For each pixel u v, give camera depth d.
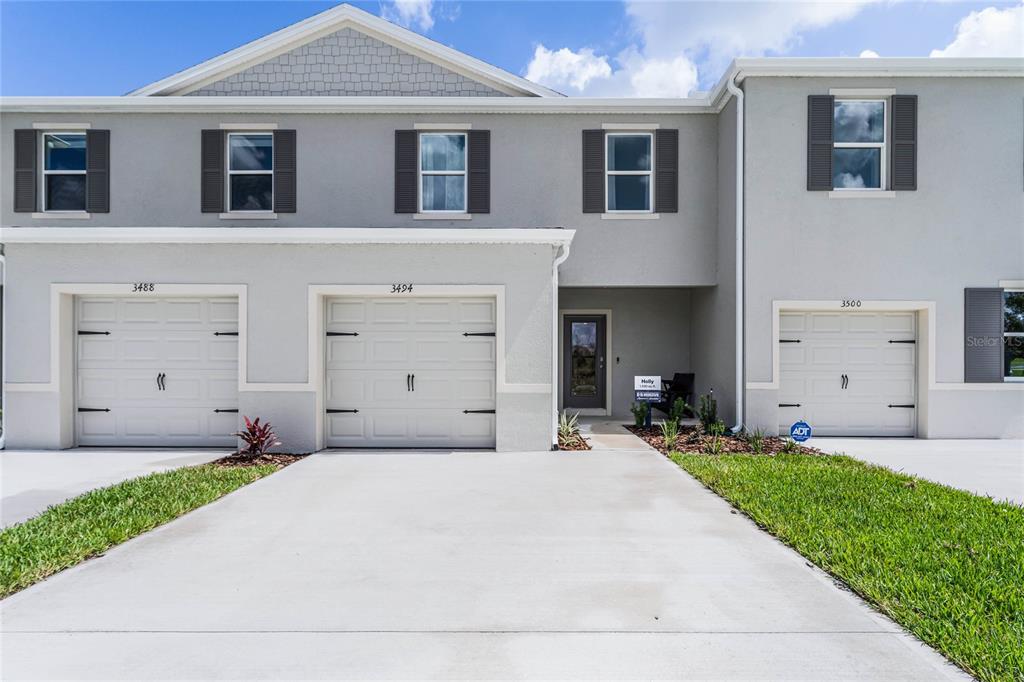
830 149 10.19
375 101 11.27
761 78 10.20
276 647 3.20
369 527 5.23
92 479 7.12
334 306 9.28
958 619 3.32
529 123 11.49
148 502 5.85
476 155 11.44
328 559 4.46
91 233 8.92
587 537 4.96
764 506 5.62
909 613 3.42
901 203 10.20
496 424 9.02
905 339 10.48
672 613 3.57
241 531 5.12
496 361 9.06
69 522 5.19
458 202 11.66
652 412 13.25
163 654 3.12
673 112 11.45
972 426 10.19
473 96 12.42
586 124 11.48
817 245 10.22
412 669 2.99
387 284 9.03
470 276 9.02
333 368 9.29
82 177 11.55
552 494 6.38
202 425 9.33
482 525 5.29
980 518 5.27
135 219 11.41
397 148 11.42
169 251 9.05
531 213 11.48
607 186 11.67
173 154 11.43
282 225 11.42
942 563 4.13
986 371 10.21
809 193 10.22
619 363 13.30
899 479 6.83
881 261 10.22
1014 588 3.68
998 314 10.23
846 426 10.49
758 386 10.16
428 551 4.64
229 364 9.30
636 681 2.88
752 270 10.20
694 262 11.51
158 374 9.32
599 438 10.13
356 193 11.45
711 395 11.41
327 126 11.45
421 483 6.90
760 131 10.22
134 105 11.27
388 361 9.30
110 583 4.00
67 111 11.33
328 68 12.48
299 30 12.32
